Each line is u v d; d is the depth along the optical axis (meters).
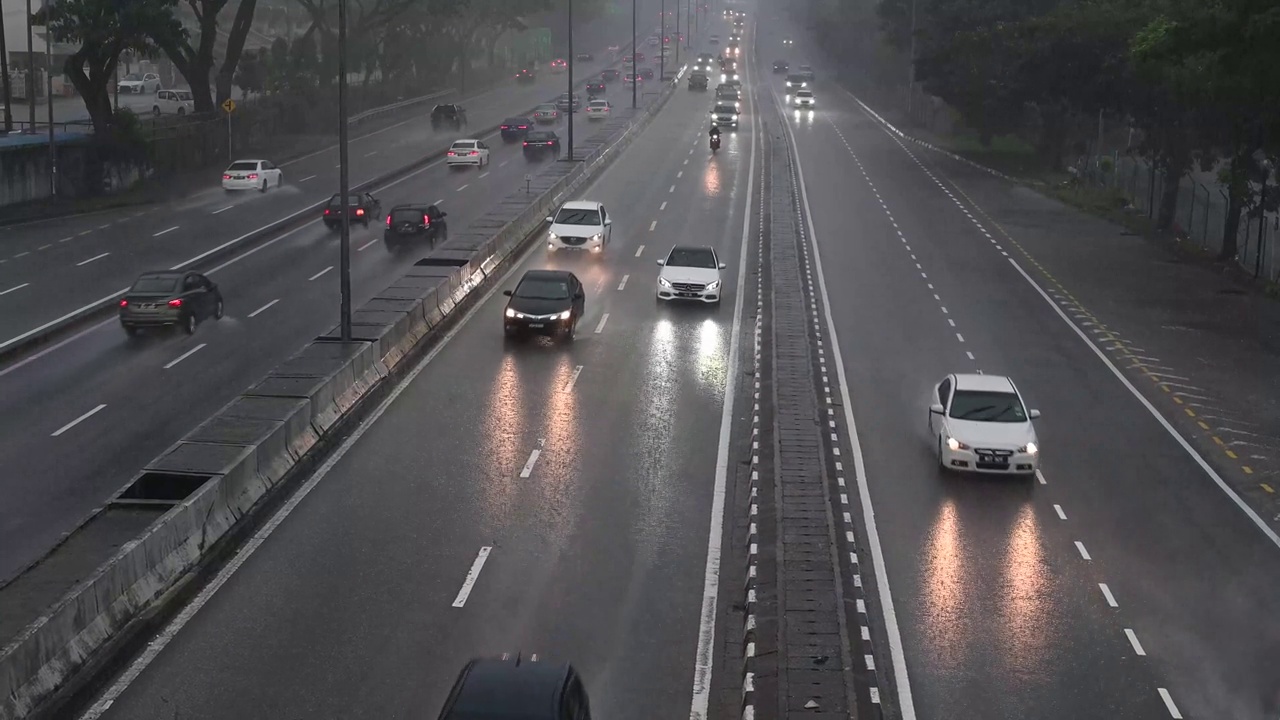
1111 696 14.94
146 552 16.38
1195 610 17.50
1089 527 20.73
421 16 105.94
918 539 19.94
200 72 73.19
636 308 36.75
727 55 177.38
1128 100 56.19
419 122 94.62
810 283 41.25
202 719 13.76
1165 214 52.66
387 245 45.25
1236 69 36.34
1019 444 22.77
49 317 33.78
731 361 30.94
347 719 13.89
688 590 17.67
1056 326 36.09
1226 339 34.94
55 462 22.28
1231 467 24.22
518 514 20.42
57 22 59.78
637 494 21.50
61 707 13.59
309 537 19.22
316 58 90.81
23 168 55.09
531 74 132.62
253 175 59.66
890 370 30.75
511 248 44.06
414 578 17.80
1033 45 59.81
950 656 15.88
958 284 41.72
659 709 14.38
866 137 89.25
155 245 45.56
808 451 23.55
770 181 62.97
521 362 30.39
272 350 30.53
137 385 27.42
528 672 11.88
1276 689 15.20
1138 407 28.17
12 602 15.05
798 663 14.97
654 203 56.38
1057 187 65.69
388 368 28.78
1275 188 44.00
